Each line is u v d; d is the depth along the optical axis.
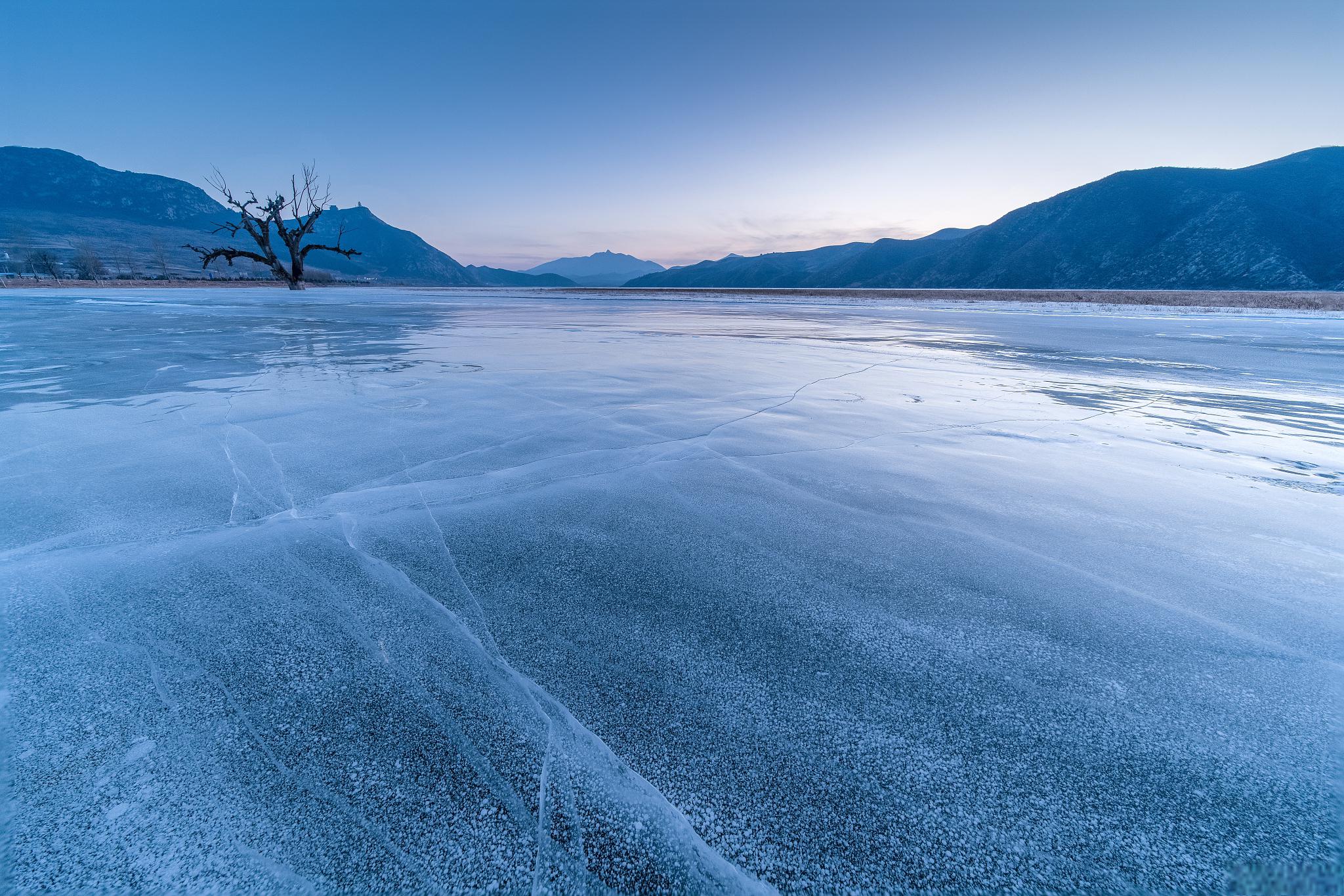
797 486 3.00
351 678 1.49
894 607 1.87
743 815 1.11
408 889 0.97
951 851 1.05
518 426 4.11
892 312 21.20
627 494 2.86
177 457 3.31
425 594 1.92
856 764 1.23
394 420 4.26
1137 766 1.23
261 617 1.77
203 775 1.18
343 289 44.62
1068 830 1.09
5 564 2.07
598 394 5.32
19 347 8.54
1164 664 1.59
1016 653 1.63
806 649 1.64
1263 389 5.88
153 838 1.05
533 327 13.35
